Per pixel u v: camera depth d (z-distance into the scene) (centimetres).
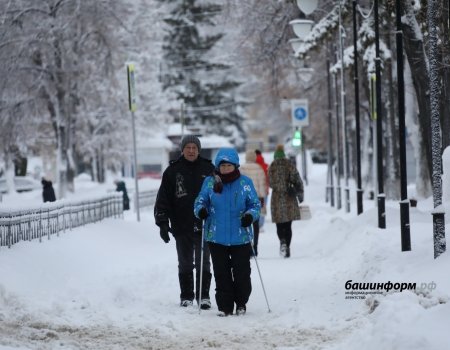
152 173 18638
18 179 17188
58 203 4869
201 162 3431
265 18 10788
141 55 15312
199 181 3397
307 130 18825
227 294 3130
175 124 19275
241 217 3141
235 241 3142
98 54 12300
